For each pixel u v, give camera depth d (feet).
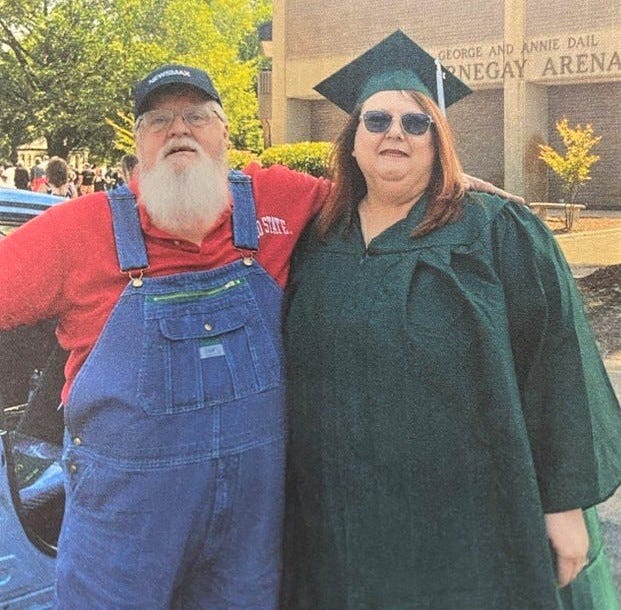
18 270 5.89
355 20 28.32
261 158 24.98
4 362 7.17
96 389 5.83
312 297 6.17
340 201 6.42
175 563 5.93
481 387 5.70
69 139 54.49
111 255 5.99
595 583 6.58
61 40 52.54
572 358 5.85
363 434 5.87
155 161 6.09
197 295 6.00
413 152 6.02
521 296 5.88
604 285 18.99
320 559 6.19
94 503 5.94
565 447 5.76
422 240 5.98
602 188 29.94
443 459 5.73
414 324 5.75
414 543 5.81
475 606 5.77
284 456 6.25
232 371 5.96
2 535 6.23
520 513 5.65
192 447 5.83
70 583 6.09
